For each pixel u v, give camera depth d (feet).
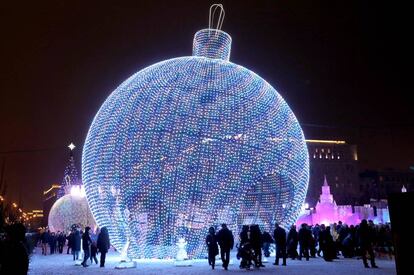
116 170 49.01
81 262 55.83
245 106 50.80
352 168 327.47
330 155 326.85
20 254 15.51
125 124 49.80
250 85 53.21
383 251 64.80
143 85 52.01
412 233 11.45
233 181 48.93
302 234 57.31
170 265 48.03
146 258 53.31
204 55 57.67
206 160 48.24
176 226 49.03
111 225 51.42
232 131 49.37
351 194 321.11
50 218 112.57
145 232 49.65
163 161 48.06
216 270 43.27
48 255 79.77
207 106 49.80
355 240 61.11
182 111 49.19
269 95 54.24
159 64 55.57
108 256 67.87
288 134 53.78
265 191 52.95
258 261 46.19
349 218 128.88
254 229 46.37
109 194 49.55
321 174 320.29
